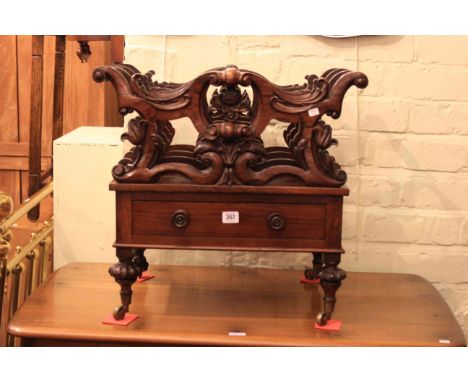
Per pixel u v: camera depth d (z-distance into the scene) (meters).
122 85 1.38
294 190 1.39
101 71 1.38
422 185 1.82
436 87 1.78
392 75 1.78
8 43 2.75
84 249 1.91
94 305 1.55
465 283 1.86
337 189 1.39
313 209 1.41
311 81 1.54
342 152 1.81
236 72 1.35
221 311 1.54
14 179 2.84
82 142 1.85
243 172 1.39
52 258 2.20
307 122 1.38
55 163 1.87
